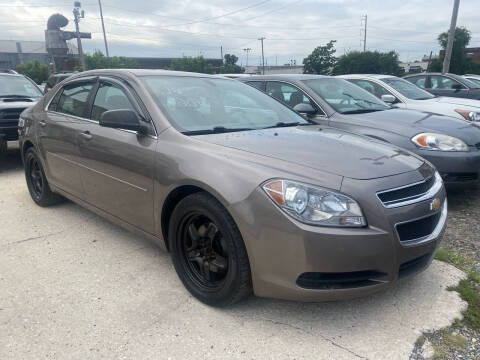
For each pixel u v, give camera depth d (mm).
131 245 3672
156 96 3230
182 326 2516
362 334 2436
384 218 2283
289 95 5680
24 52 77062
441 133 4586
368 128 4887
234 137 2938
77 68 34219
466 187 4574
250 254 2361
